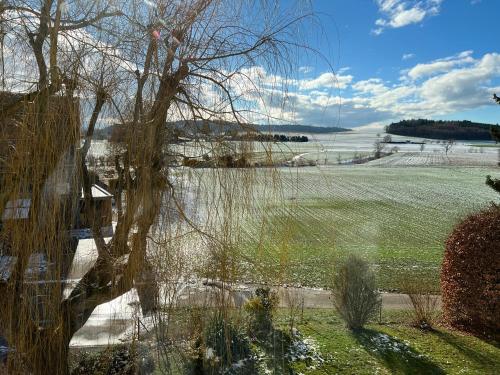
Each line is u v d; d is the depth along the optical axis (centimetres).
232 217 301
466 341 573
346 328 588
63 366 288
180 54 295
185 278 307
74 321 296
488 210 673
